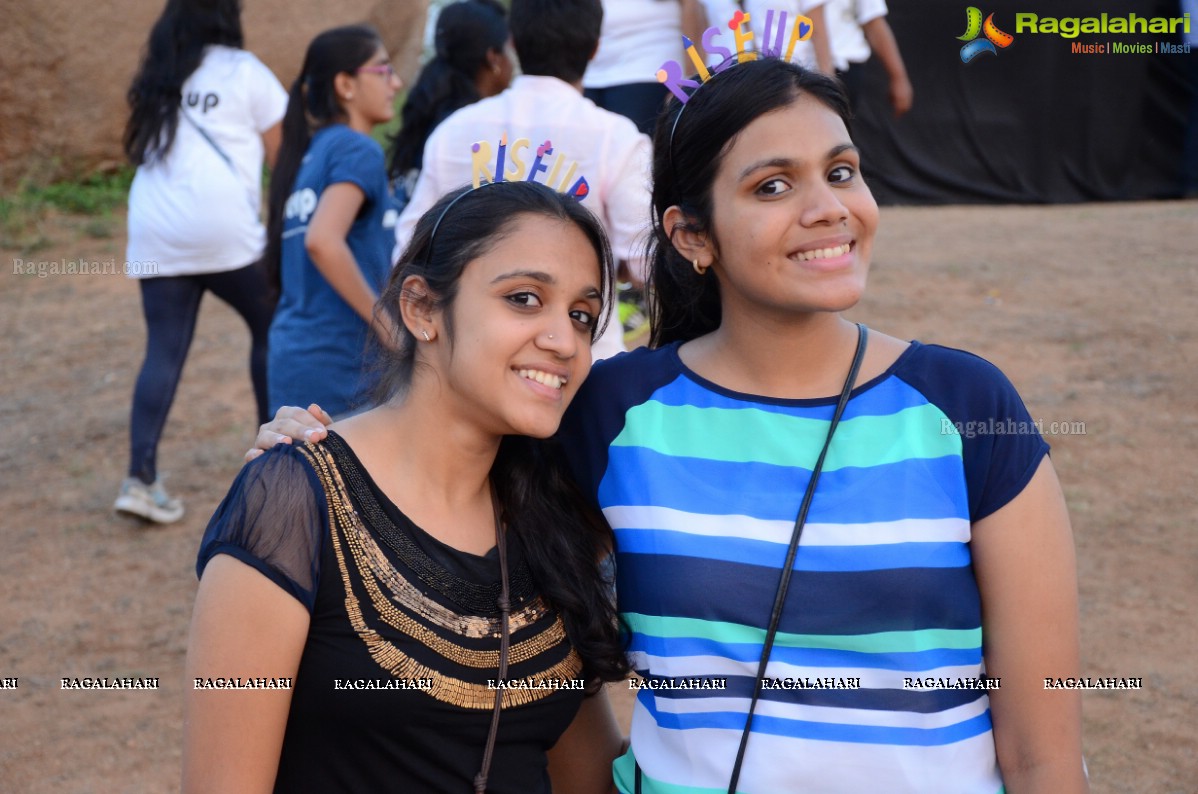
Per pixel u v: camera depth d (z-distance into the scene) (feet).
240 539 6.02
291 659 6.01
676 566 6.22
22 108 32.19
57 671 13.80
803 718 6.08
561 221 6.38
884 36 22.21
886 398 6.28
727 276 6.49
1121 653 12.94
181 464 19.45
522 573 6.54
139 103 16.56
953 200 36.52
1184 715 11.86
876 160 36.04
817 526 6.09
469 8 15.70
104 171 33.47
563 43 11.60
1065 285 24.97
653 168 6.90
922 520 6.01
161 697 13.28
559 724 6.72
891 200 36.35
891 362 6.40
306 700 6.14
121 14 32.76
